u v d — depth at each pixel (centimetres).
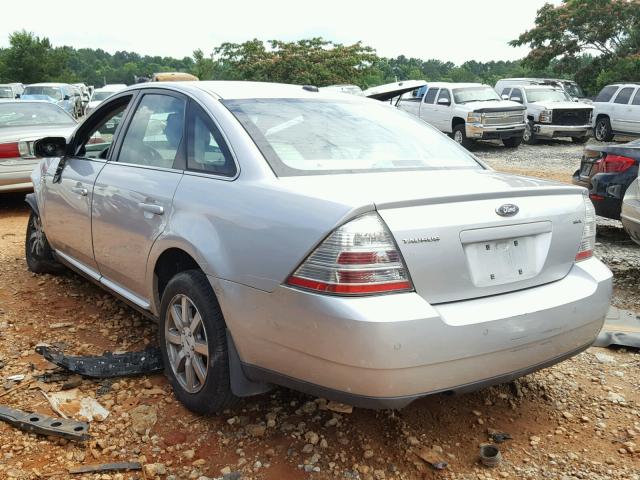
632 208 546
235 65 4309
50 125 932
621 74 2956
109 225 397
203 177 327
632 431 323
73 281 545
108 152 425
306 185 286
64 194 460
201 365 319
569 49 3288
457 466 294
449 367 260
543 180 333
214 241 299
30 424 308
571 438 317
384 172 316
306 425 321
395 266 253
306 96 382
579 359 407
